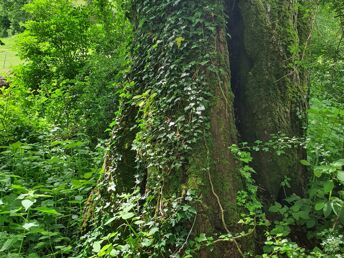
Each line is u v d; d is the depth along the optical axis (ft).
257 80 14.88
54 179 17.12
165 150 12.71
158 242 11.38
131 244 11.59
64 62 35.24
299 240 13.26
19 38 35.40
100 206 14.33
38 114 28.63
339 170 12.27
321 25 16.76
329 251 11.10
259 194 14.12
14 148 18.06
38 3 35.37
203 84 13.10
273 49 15.01
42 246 13.76
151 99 13.99
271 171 14.28
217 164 12.44
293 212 13.16
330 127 16.80
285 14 15.48
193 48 13.57
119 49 27.96
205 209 11.68
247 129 14.89
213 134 12.73
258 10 14.97
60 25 34.27
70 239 14.78
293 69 15.37
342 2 13.84
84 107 26.48
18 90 30.83
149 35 15.19
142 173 13.42
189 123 12.69
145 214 12.30
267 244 11.88
